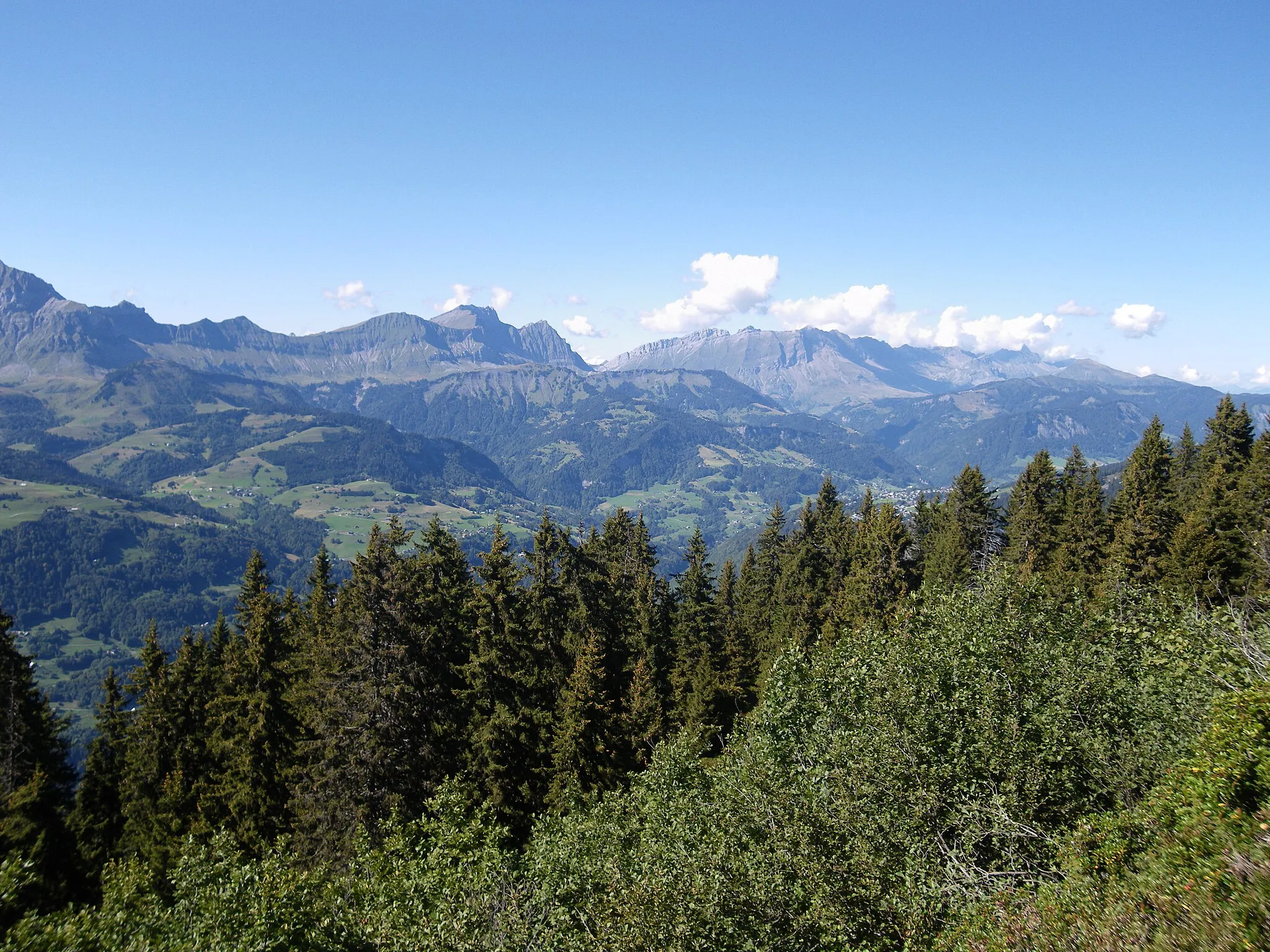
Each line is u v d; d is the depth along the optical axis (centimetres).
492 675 3850
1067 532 6462
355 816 3234
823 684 2522
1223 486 5731
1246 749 1421
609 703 4341
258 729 3716
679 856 1831
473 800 3469
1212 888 1184
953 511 7588
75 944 1781
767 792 1962
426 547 5106
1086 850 1533
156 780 4166
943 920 1576
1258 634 2048
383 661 3475
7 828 3362
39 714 4188
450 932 1886
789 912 1625
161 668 4562
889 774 1878
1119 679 1997
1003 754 1848
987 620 2362
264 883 2108
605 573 6712
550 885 2144
